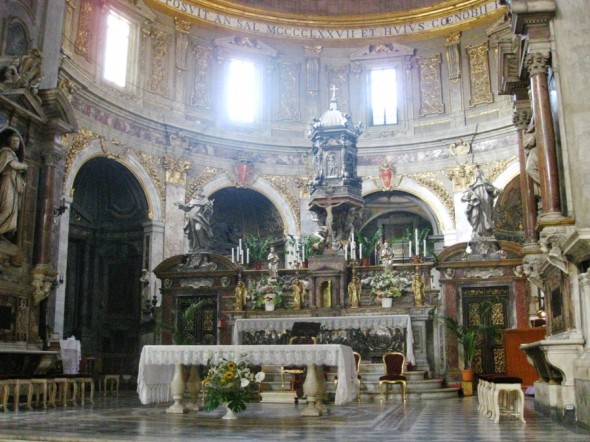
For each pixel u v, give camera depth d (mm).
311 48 26125
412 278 16922
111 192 22812
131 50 22719
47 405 11531
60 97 13484
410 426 7898
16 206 12445
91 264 22594
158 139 22844
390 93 25781
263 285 16906
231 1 25234
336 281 16734
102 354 21094
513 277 16406
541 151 8664
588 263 8047
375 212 25891
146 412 10047
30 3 13680
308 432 7230
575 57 8578
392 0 26078
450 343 16234
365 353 15320
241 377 8969
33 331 12859
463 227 23078
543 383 9422
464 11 24797
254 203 25312
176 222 22641
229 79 25297
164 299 18547
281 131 25359
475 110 24125
